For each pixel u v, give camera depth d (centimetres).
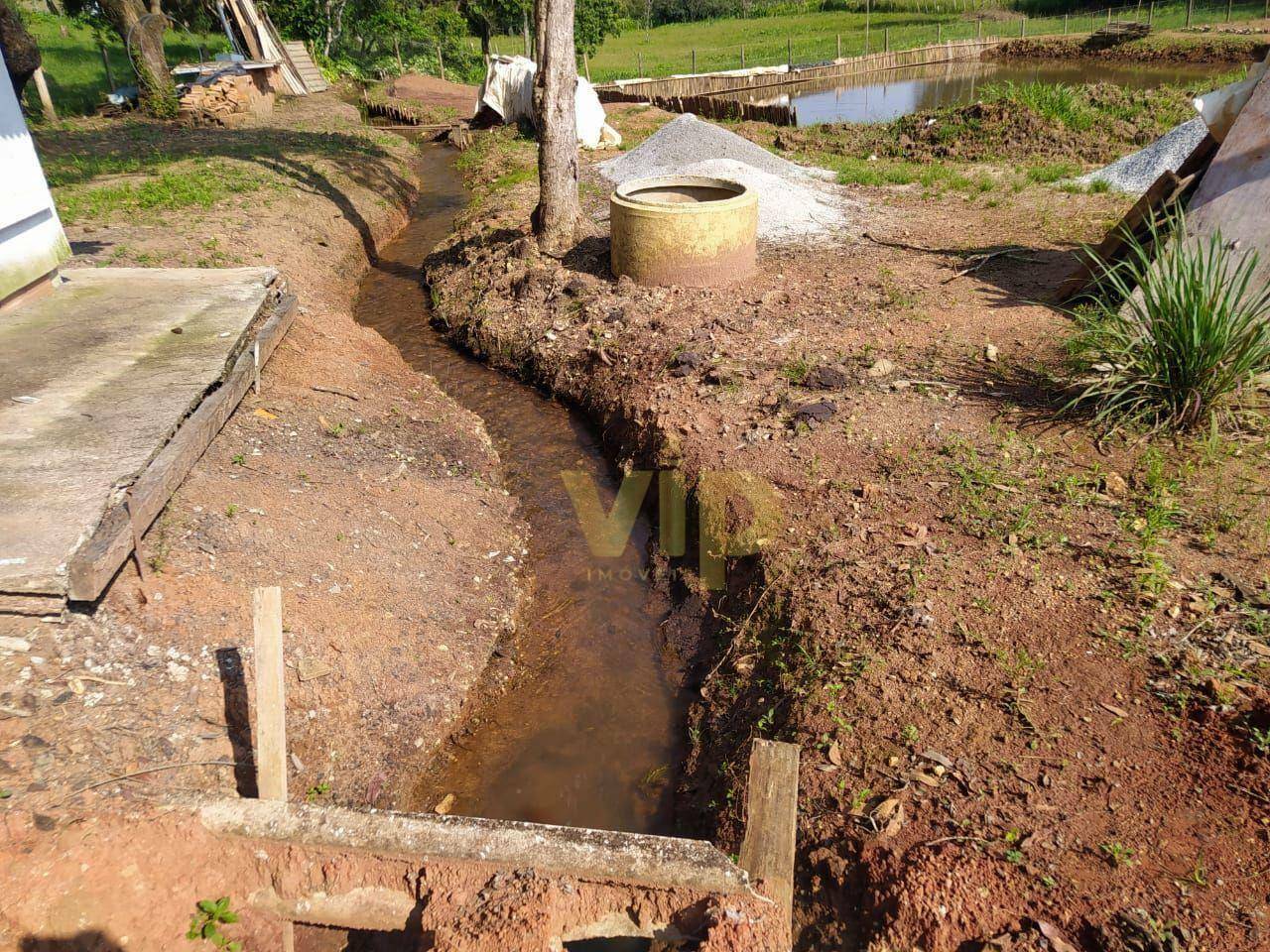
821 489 472
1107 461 464
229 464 474
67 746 310
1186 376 470
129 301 597
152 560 382
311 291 836
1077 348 549
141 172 1177
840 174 1219
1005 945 250
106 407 442
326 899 288
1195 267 504
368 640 414
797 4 5488
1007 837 279
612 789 377
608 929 272
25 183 569
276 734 303
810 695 352
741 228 766
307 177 1201
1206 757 293
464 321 829
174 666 350
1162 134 1363
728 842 316
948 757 311
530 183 1262
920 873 272
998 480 453
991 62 3103
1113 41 2961
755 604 424
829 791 313
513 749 400
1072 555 394
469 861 282
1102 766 297
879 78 2872
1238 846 264
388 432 595
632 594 495
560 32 830
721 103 1905
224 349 516
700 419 556
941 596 379
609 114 1928
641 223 753
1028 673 336
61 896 274
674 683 430
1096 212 962
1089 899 257
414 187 1443
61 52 2462
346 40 3256
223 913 284
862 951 269
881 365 584
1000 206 1023
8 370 484
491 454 637
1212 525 407
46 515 352
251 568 411
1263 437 470
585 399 682
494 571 510
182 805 301
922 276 775
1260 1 3275
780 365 606
